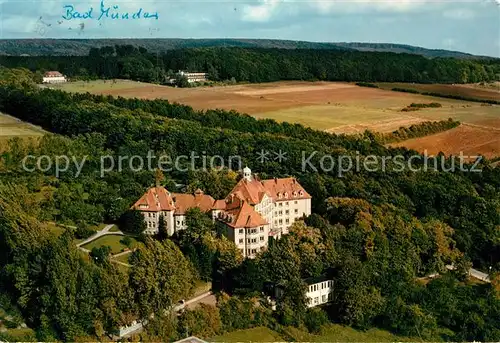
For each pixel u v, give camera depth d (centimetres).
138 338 18875
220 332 19838
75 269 19738
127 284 19788
